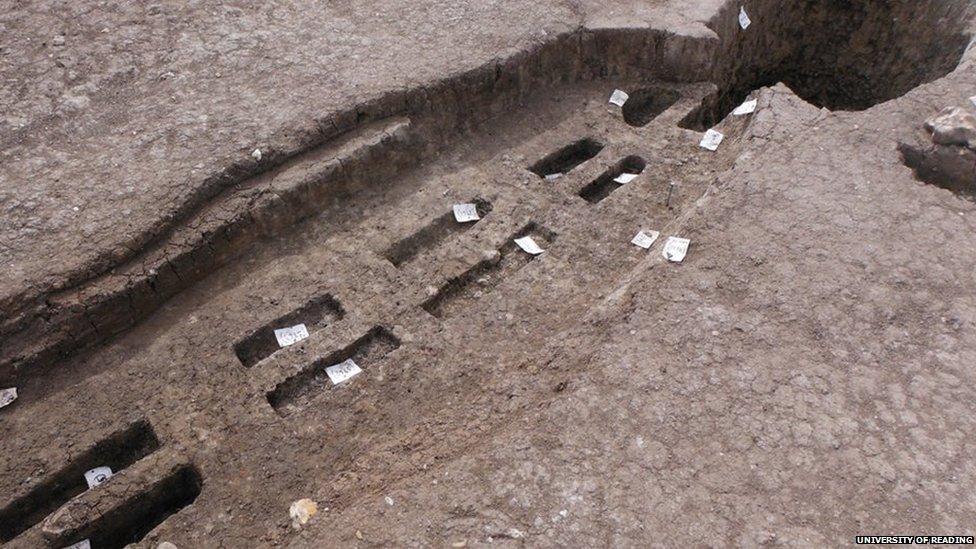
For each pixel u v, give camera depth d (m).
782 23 5.84
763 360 2.66
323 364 3.11
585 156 4.41
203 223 3.38
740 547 2.18
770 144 3.63
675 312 2.85
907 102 3.76
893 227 3.14
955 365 2.63
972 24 5.13
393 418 2.87
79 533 2.58
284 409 2.99
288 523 2.53
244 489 2.65
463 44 4.36
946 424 2.46
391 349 3.21
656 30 4.64
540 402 2.68
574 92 4.70
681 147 4.21
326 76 4.05
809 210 3.24
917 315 2.80
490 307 3.29
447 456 2.59
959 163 3.31
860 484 2.31
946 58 5.30
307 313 3.34
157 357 3.11
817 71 6.14
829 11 5.83
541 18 4.63
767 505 2.27
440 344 3.14
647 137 4.32
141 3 4.50
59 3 4.45
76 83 3.95
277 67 4.11
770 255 3.05
